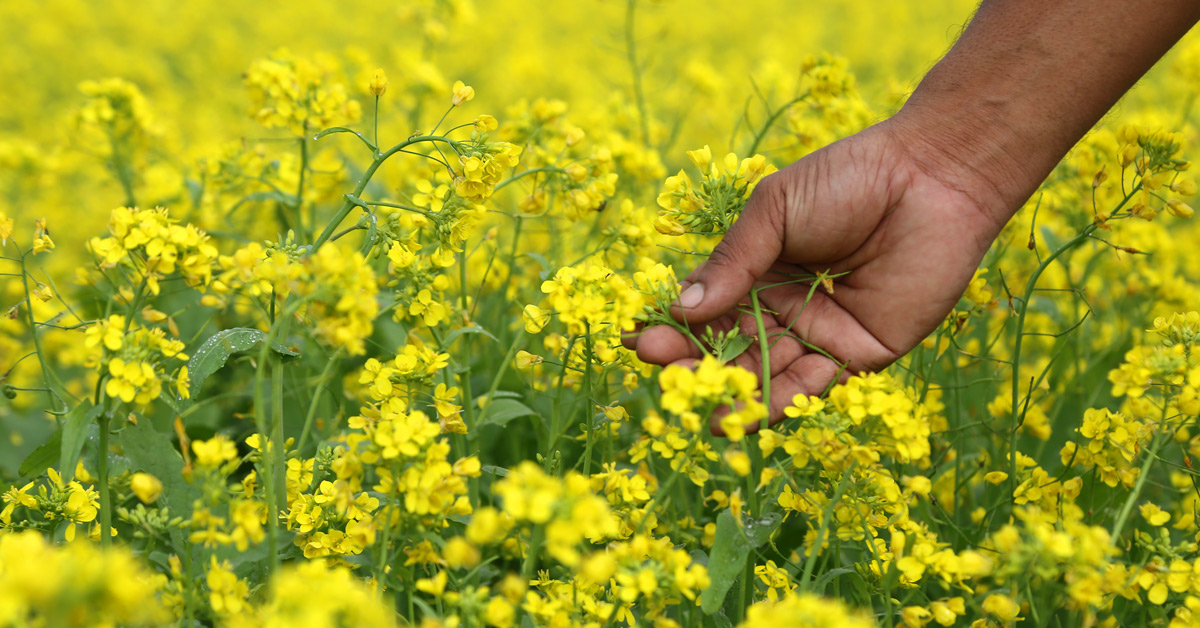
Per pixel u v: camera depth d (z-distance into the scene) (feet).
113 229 4.73
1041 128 5.41
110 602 3.08
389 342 8.10
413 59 11.91
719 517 4.50
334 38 30.73
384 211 9.56
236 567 4.88
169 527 4.42
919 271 5.58
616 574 4.16
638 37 30.48
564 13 33.96
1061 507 5.27
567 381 6.49
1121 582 4.26
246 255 4.42
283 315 4.15
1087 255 10.37
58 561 3.06
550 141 8.47
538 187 7.77
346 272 4.04
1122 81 5.33
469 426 6.39
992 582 5.97
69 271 11.73
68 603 2.99
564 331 7.90
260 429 4.26
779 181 5.45
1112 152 7.93
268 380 8.24
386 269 8.27
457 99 5.37
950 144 5.49
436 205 5.64
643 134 10.89
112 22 29.66
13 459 7.91
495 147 5.30
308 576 3.77
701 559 5.38
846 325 5.84
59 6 28.68
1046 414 8.43
